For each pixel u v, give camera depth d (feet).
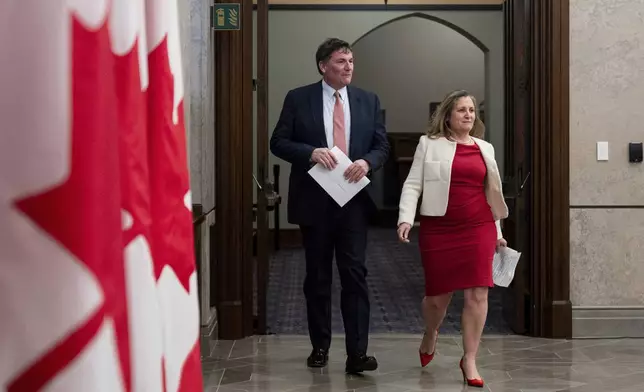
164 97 3.08
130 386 2.48
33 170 2.07
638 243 16.53
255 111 17.97
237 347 15.65
